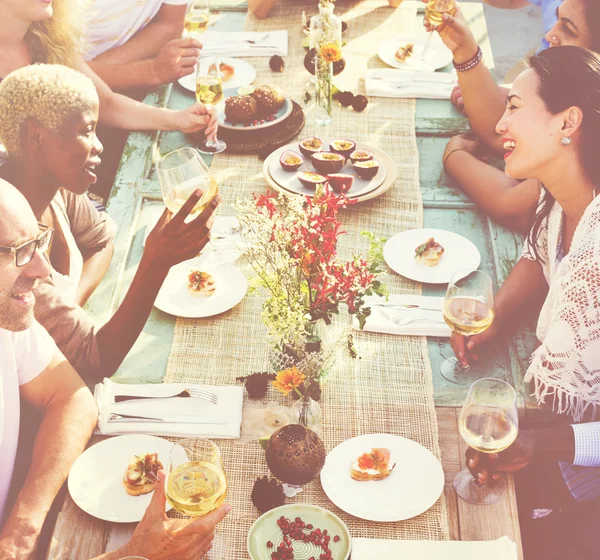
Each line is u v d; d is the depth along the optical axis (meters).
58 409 1.72
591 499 1.99
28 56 2.49
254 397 1.80
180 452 1.62
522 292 2.11
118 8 3.10
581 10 2.45
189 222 1.75
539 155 1.94
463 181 2.49
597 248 1.76
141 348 1.96
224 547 1.50
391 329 1.98
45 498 1.59
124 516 1.53
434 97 2.93
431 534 1.52
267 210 1.68
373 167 2.41
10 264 1.57
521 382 1.90
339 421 1.75
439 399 1.83
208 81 2.62
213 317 2.04
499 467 1.64
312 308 1.68
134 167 2.56
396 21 3.38
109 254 2.23
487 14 5.91
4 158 1.92
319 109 2.78
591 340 1.77
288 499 1.58
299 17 3.44
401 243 2.25
